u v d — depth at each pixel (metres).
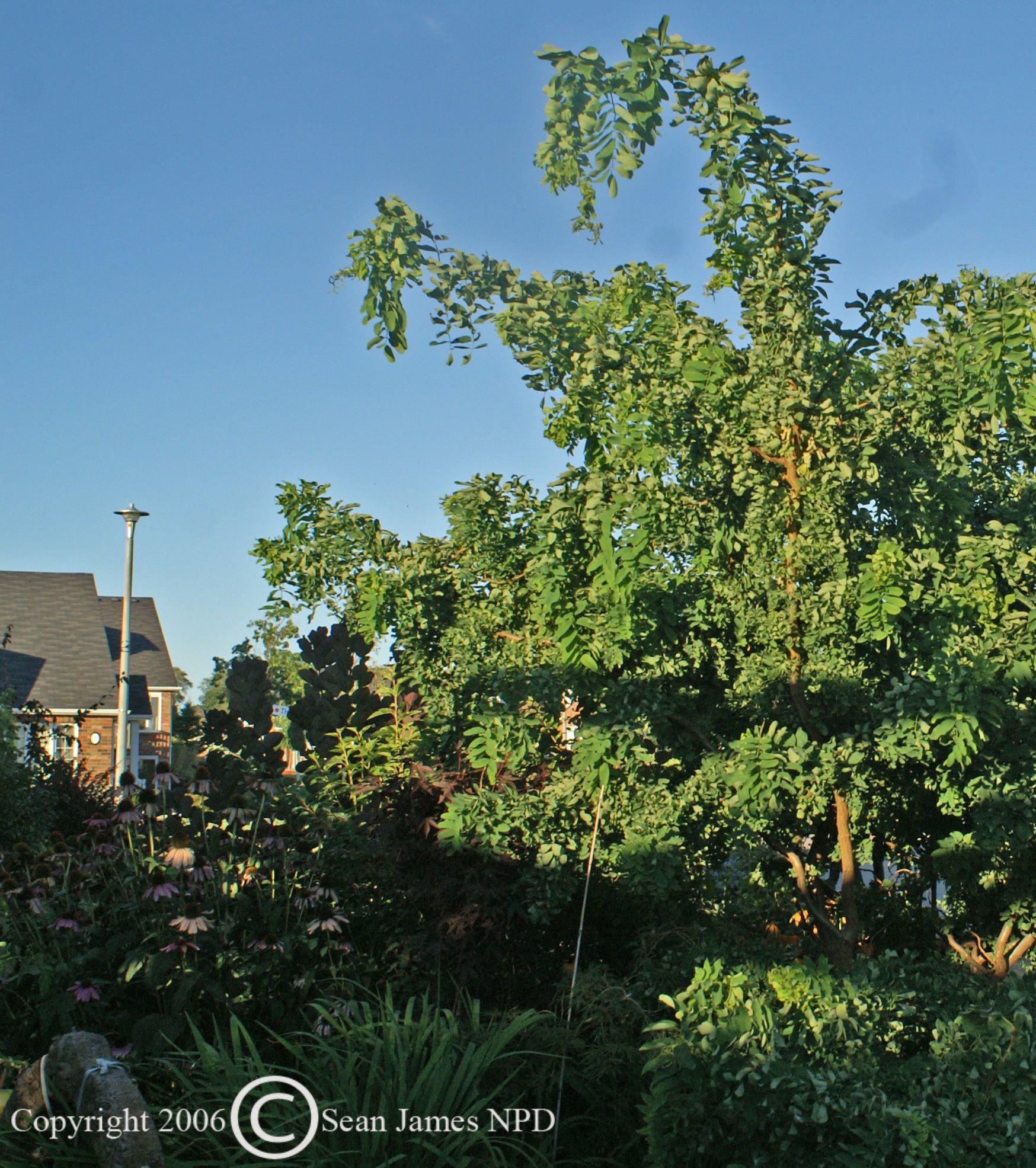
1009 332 4.97
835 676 5.48
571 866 6.12
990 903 6.14
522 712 6.28
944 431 5.63
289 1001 5.57
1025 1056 4.06
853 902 5.83
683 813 5.89
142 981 5.36
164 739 31.88
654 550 5.77
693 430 5.62
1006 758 5.12
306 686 9.91
